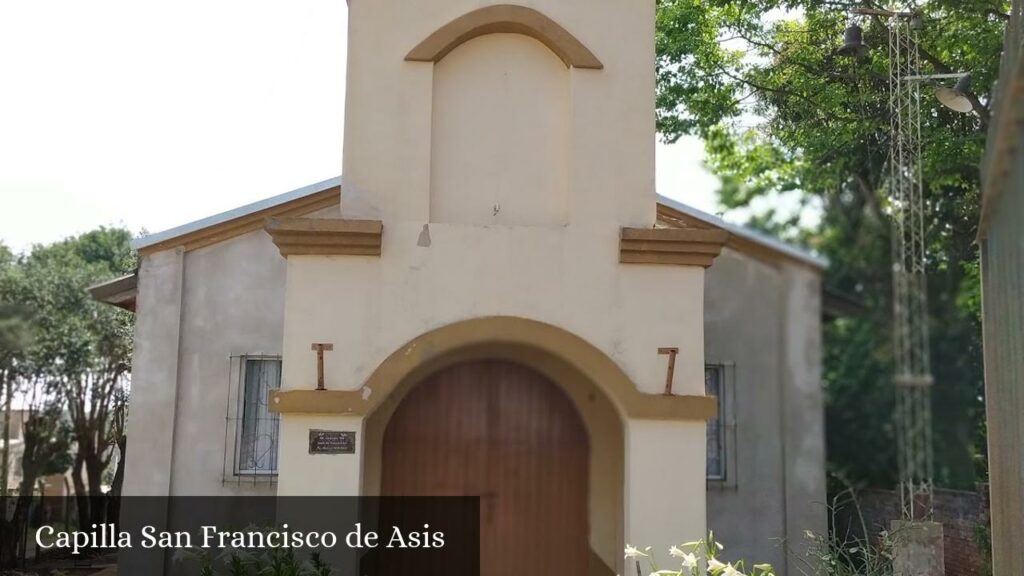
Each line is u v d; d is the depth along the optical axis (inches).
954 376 673.0
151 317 356.2
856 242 851.4
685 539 269.3
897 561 316.8
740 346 376.2
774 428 373.4
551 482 312.2
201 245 362.0
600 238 279.0
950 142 416.5
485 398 315.3
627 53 289.1
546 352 304.8
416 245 275.0
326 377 268.1
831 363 866.1
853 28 382.3
